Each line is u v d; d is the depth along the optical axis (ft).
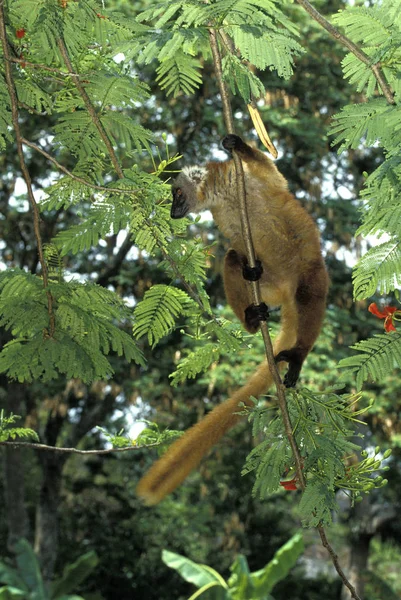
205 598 68.59
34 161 85.87
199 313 23.34
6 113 21.83
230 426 22.43
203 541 121.08
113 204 21.21
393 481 106.11
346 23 18.57
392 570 133.08
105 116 21.52
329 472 19.51
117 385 81.35
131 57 18.01
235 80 19.29
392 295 82.33
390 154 18.28
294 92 82.33
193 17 18.01
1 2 19.01
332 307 82.74
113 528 113.80
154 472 21.13
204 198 27.91
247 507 111.55
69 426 124.98
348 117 18.30
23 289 21.35
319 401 20.68
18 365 20.79
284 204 26.99
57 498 95.81
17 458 94.53
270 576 69.46
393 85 19.20
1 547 110.11
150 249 22.62
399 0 18.06
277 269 27.20
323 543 19.65
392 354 19.79
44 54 21.22
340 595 113.19
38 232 20.11
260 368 24.32
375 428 84.07
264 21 18.42
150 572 111.45
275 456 20.92
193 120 81.35
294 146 81.82
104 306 22.09
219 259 75.82
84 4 19.57
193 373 24.32
